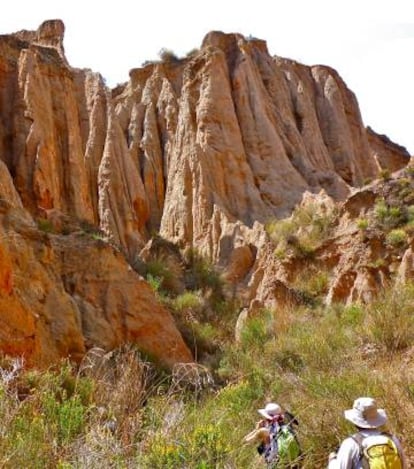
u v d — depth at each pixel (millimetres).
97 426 6312
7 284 13570
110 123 40781
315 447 8266
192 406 9070
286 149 43531
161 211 41781
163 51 49688
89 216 35531
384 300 16969
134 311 18484
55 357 14594
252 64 46438
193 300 27203
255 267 31922
